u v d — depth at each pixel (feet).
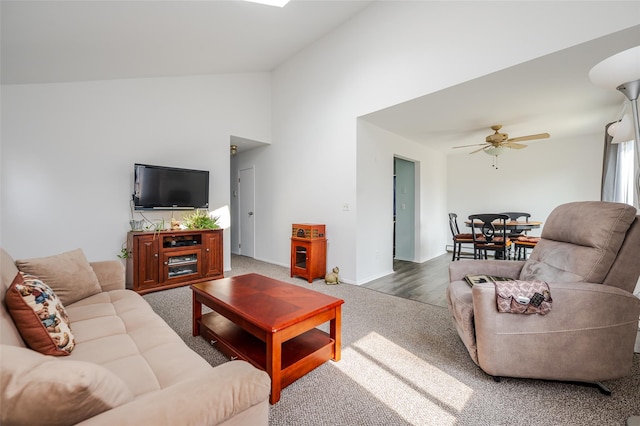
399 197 18.92
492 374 5.29
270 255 17.12
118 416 1.98
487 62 8.43
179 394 2.24
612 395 5.03
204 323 7.06
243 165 19.39
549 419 4.48
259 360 5.37
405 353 6.51
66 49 8.52
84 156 11.07
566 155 17.04
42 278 5.67
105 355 3.99
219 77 14.92
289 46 14.03
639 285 8.45
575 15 7.00
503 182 19.29
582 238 5.58
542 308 4.99
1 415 1.78
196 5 8.54
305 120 14.70
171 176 12.63
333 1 10.85
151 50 10.36
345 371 5.79
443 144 17.67
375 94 11.49
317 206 14.08
